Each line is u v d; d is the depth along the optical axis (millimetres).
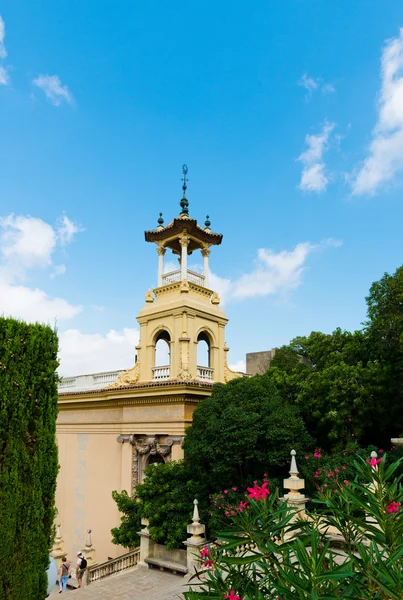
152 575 15406
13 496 7969
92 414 25641
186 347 22891
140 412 22688
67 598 13852
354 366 22656
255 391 18172
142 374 24500
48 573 8531
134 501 19203
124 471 22578
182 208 26594
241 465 16703
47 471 8633
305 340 30422
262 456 16234
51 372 9062
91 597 13719
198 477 17781
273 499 5613
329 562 5293
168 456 21203
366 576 4574
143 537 16969
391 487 4961
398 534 4676
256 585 5180
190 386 20609
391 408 21047
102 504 23562
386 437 23281
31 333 8875
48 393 9023
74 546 24344
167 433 21188
